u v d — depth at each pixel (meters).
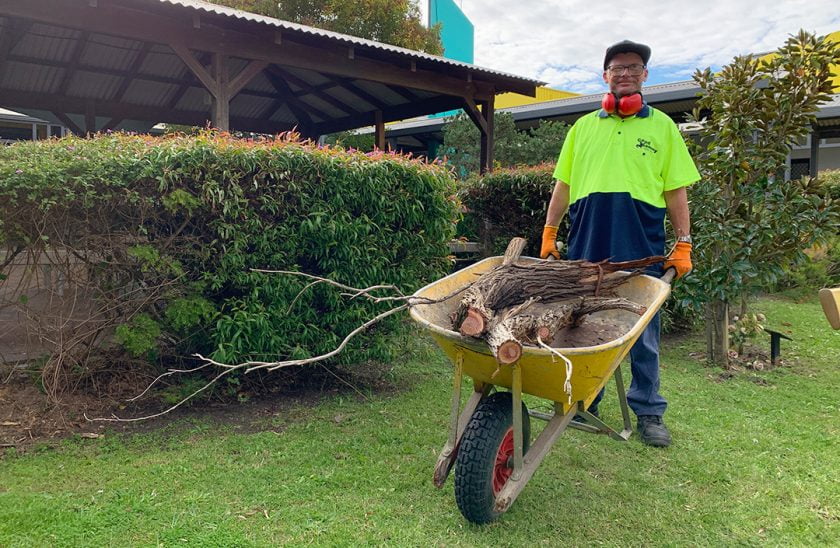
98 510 2.76
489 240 7.78
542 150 12.84
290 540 2.58
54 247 3.67
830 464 3.48
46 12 6.55
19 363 4.20
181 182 3.81
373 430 3.90
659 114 3.63
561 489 3.16
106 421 3.87
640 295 3.27
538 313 2.83
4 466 3.21
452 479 3.22
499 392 2.92
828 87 5.14
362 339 4.59
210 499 2.92
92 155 3.62
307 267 4.48
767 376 5.39
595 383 2.69
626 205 3.55
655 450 3.67
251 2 18.66
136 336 3.79
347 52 8.80
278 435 3.77
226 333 4.00
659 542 2.68
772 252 5.60
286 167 4.05
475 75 10.47
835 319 3.29
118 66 10.30
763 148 5.42
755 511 2.96
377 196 4.46
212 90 7.87
